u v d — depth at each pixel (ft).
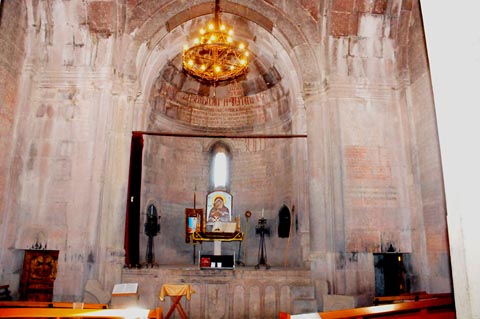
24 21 40.40
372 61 44.11
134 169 44.19
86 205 38.42
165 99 60.90
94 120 40.68
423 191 39.24
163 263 57.57
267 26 47.06
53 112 40.91
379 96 43.27
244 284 37.65
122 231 39.75
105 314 21.22
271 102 62.54
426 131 39.11
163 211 59.26
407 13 42.86
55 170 39.42
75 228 37.91
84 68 41.91
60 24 42.16
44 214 38.40
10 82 37.81
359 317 21.34
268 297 37.50
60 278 36.68
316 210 41.16
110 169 40.42
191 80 62.85
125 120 42.14
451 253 10.25
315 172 42.01
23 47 40.34
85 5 41.78
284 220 57.36
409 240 39.81
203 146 66.13
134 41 43.50
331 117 42.11
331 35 43.93
